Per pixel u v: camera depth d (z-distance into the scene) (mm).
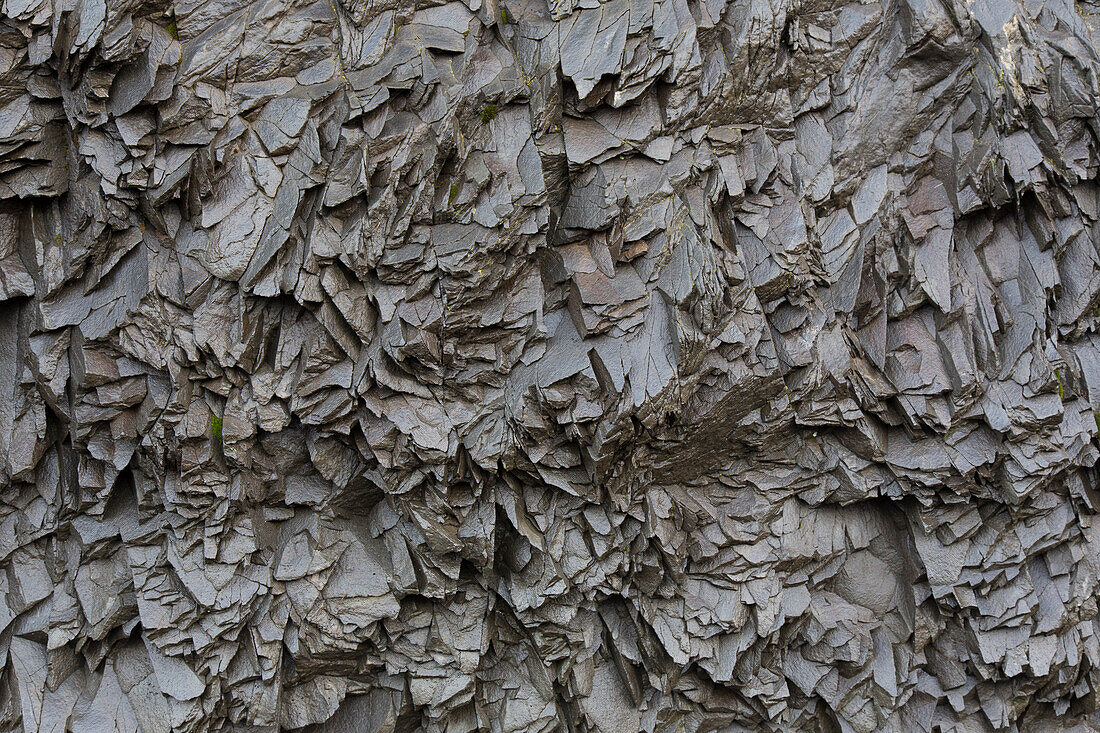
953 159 5141
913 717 5262
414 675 4777
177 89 4297
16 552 4543
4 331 4547
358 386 4461
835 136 5133
